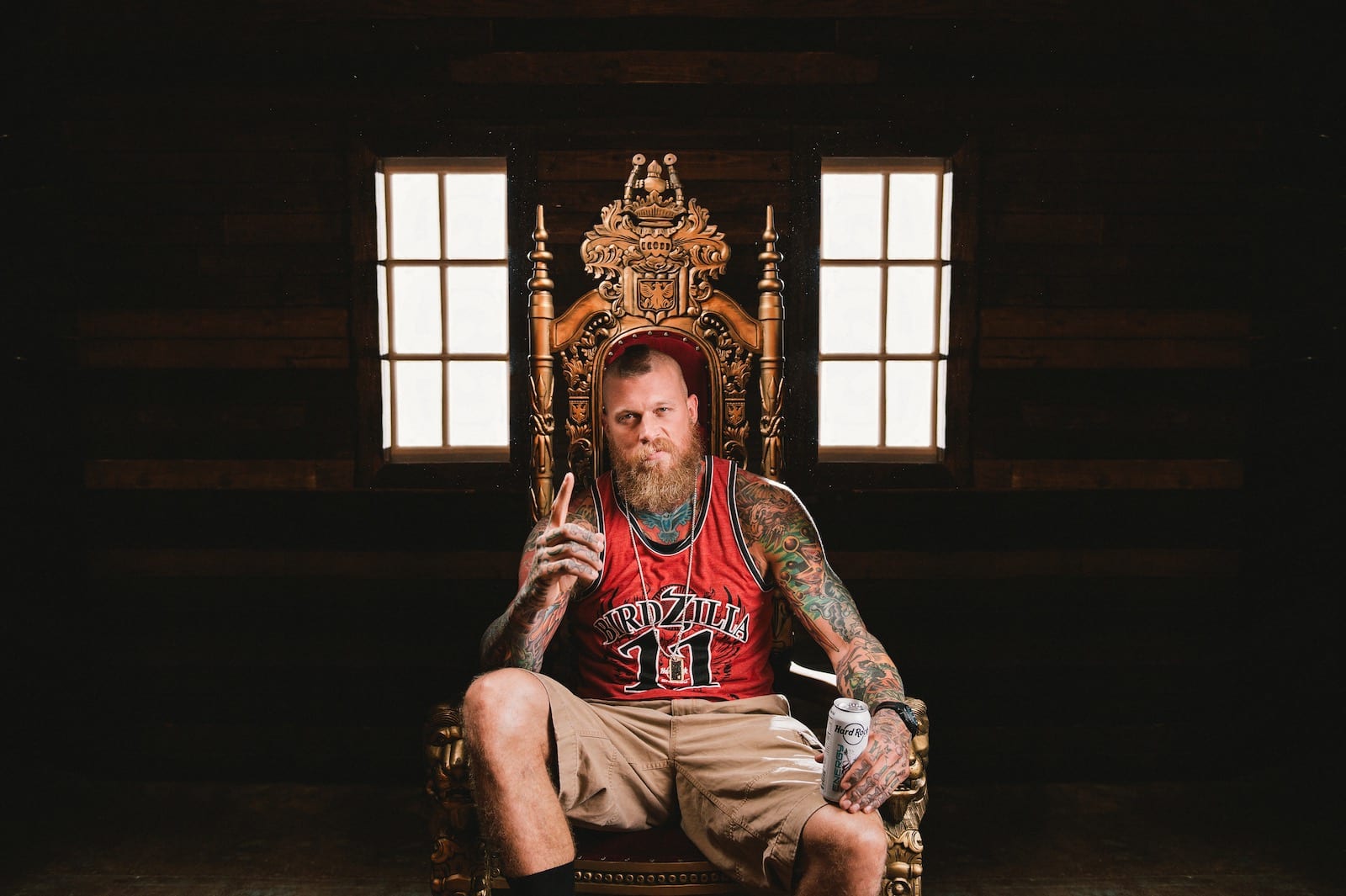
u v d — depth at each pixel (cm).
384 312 283
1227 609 281
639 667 170
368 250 272
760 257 198
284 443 276
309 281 273
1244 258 275
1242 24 270
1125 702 281
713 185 270
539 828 142
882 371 288
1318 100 271
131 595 279
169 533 278
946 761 280
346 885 219
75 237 274
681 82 268
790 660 194
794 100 269
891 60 269
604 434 194
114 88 270
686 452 175
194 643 279
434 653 278
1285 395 278
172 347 275
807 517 176
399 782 277
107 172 272
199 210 272
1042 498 278
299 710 279
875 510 277
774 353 196
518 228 270
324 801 265
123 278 274
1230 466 278
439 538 277
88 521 278
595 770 155
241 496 277
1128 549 279
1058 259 274
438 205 284
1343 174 271
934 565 278
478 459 286
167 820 252
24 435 277
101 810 258
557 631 192
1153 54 270
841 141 269
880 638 279
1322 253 274
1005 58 270
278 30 268
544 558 153
